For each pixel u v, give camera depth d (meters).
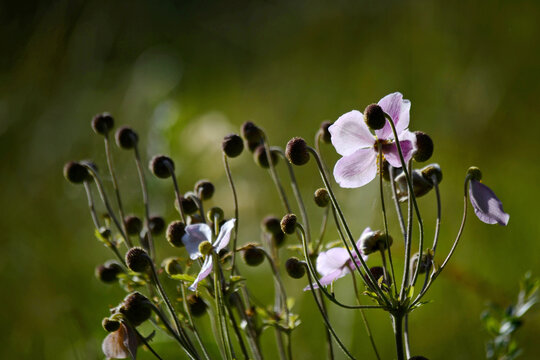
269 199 1.58
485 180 1.49
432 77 1.75
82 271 1.41
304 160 0.90
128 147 1.01
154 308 0.91
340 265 0.93
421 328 1.20
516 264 1.26
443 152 1.58
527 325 1.16
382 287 0.90
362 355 1.19
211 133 1.59
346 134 0.90
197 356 0.91
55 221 1.58
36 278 1.38
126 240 1.00
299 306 1.22
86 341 1.19
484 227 1.32
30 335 1.28
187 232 0.92
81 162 1.00
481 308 1.18
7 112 1.85
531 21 1.69
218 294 0.90
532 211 1.33
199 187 0.98
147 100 1.81
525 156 1.51
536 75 1.60
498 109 1.60
